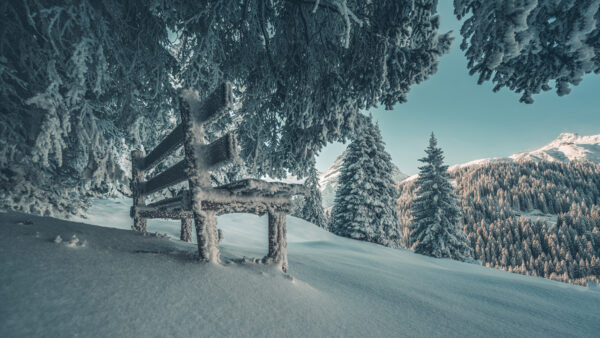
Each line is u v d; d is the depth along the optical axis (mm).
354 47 4426
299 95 4969
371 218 21016
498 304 3621
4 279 1467
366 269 4797
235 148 1946
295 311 1958
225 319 1604
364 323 2143
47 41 3375
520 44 2402
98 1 3635
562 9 2359
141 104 4867
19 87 3879
